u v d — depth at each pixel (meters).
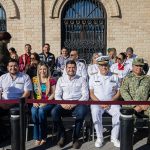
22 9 12.96
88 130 6.28
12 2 12.90
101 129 6.00
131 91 6.14
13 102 5.21
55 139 6.39
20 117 4.88
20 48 13.12
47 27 12.95
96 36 13.19
